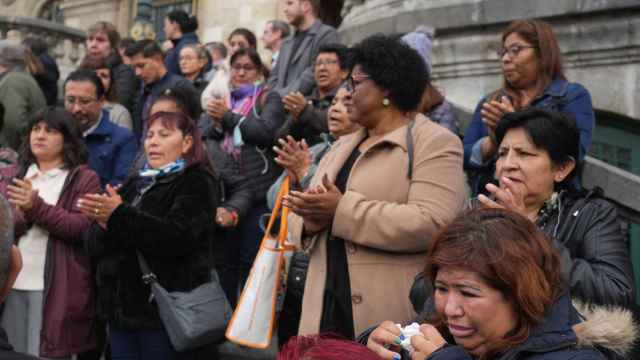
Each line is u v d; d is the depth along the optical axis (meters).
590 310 2.45
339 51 5.27
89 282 4.61
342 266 3.33
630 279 2.74
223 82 6.07
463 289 1.99
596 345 2.06
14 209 4.55
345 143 3.60
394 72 3.42
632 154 5.48
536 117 2.95
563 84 3.96
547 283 1.99
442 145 3.32
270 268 3.74
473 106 6.05
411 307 3.21
